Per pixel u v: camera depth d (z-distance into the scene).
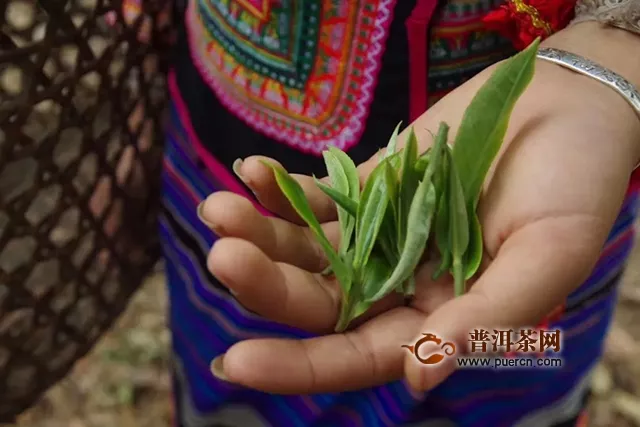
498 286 0.42
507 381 0.58
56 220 0.60
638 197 0.56
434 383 0.42
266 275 0.43
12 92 0.61
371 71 0.53
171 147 0.62
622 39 0.49
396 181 0.46
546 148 0.45
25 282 0.65
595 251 0.43
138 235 0.70
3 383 0.63
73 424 0.87
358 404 0.62
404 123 0.53
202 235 0.61
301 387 0.43
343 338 0.44
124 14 0.60
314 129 0.55
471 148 0.45
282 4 0.53
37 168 0.58
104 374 0.92
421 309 0.46
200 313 0.63
